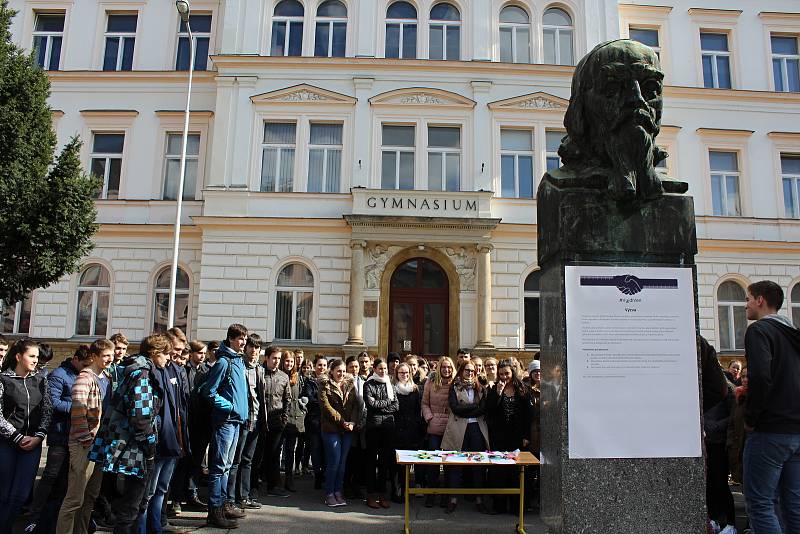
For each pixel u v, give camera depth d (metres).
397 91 16.83
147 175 17.67
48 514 5.36
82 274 17.16
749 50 18.64
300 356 9.46
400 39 17.64
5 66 11.40
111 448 4.56
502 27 17.84
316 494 7.98
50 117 12.09
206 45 18.67
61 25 18.84
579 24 17.75
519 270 16.08
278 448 7.95
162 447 5.12
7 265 11.07
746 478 3.69
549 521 3.46
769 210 17.70
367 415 7.41
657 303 3.42
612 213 3.46
